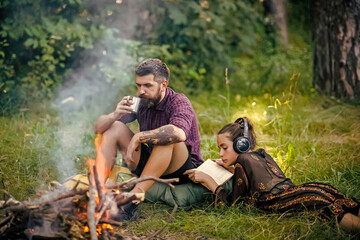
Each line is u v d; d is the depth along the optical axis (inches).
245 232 121.2
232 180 144.0
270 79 346.0
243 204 135.3
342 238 114.6
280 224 123.3
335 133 238.7
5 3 281.1
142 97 135.4
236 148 135.5
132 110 135.0
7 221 101.7
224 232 120.6
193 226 125.6
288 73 347.3
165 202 141.0
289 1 542.0
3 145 196.7
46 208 104.4
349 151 201.5
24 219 101.7
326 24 302.0
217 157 191.9
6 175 164.2
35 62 291.1
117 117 135.3
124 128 136.6
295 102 292.5
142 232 122.6
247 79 355.6
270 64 374.0
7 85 279.9
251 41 403.2
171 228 125.2
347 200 120.1
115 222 107.4
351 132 234.8
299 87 322.7
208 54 365.1
